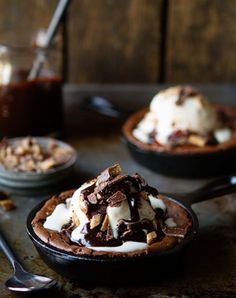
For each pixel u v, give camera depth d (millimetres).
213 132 740
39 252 529
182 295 508
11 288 508
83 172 739
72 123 888
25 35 898
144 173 736
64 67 1015
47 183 690
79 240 513
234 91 999
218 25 997
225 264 550
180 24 997
